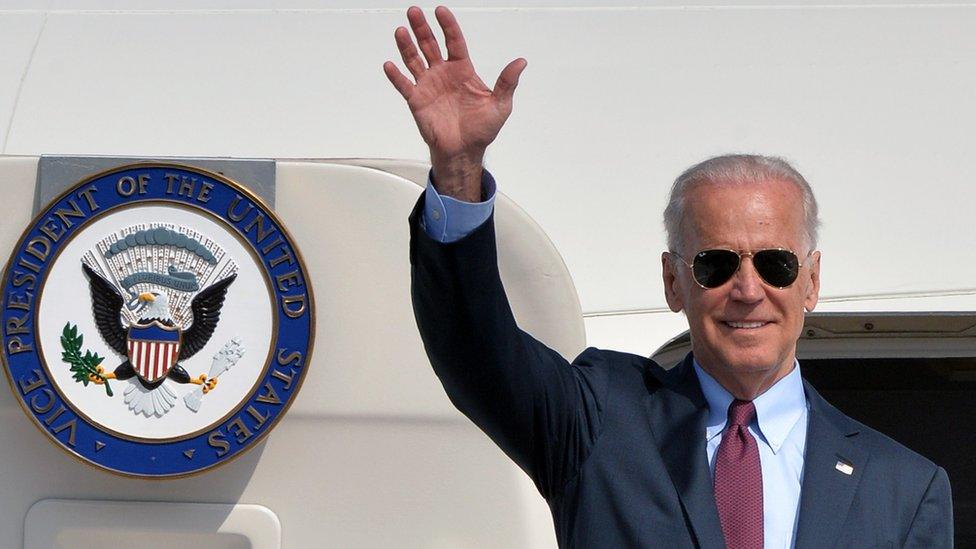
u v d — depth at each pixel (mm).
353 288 11312
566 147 15188
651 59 16375
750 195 8727
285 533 11242
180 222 11125
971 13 17406
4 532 11242
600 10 17219
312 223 11328
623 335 13711
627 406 8852
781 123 15672
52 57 16562
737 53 16562
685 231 8914
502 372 8227
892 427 15789
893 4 17562
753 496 8516
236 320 11117
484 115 7961
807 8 17359
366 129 15289
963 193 15109
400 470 11289
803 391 9188
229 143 15133
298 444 11281
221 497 11234
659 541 8328
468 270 8031
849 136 15602
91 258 11086
